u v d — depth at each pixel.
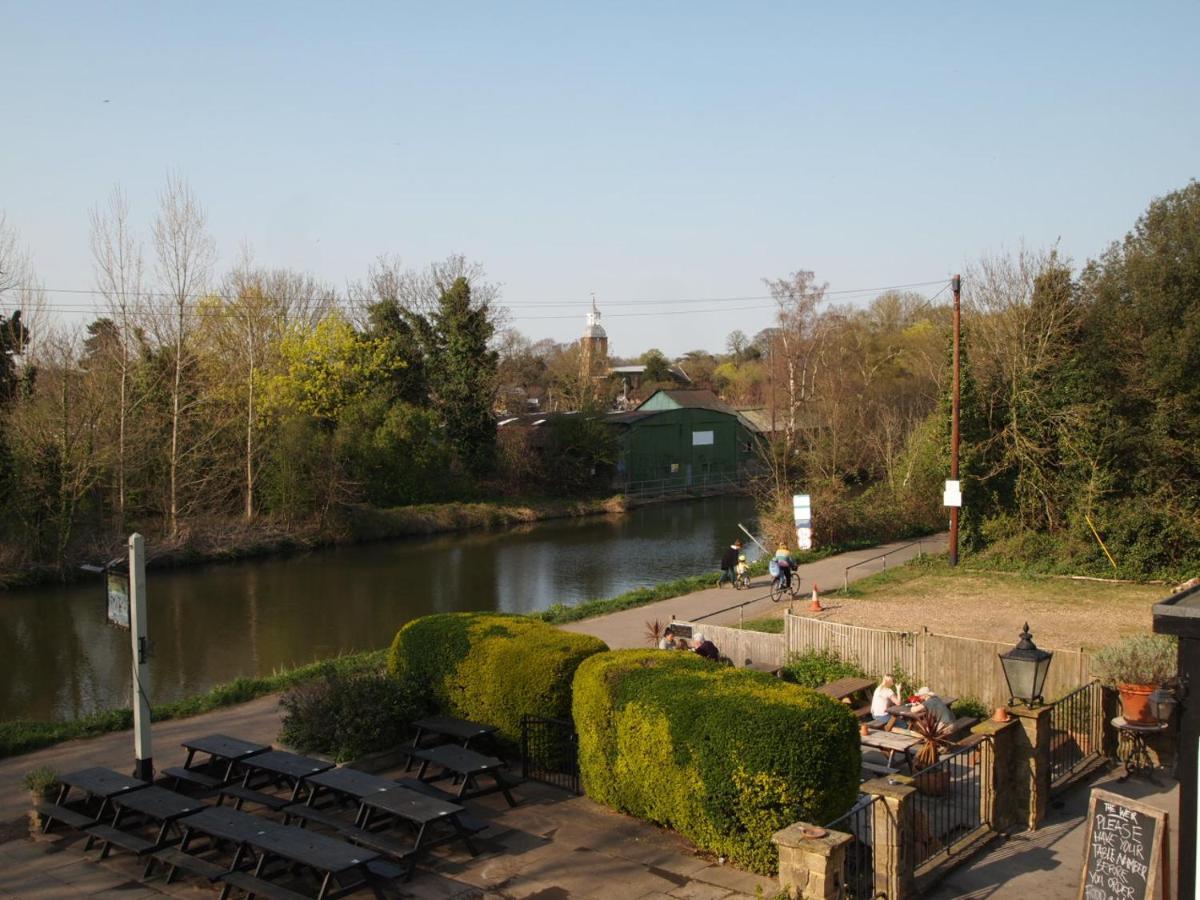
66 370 38.47
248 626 29.06
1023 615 24.61
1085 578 30.16
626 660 11.78
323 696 13.88
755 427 79.31
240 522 44.88
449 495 58.16
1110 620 23.78
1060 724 12.33
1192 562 28.89
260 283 58.50
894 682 15.60
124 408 39.34
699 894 9.09
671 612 26.06
